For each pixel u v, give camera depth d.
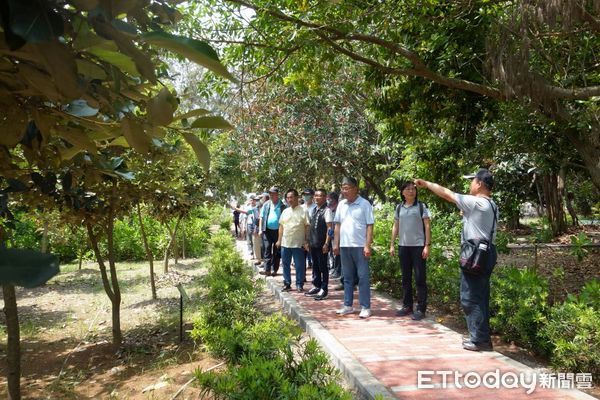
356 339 4.99
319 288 7.65
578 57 5.38
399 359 4.34
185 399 3.99
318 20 5.14
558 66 5.46
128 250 15.20
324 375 2.98
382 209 15.11
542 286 5.02
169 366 5.01
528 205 30.38
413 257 5.88
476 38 5.51
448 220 9.59
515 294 4.99
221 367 4.63
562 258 11.18
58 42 0.73
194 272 12.38
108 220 6.02
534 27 4.78
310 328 5.51
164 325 7.05
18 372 4.05
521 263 10.65
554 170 9.54
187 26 5.11
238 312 5.33
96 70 0.92
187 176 9.19
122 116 1.14
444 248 8.94
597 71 5.86
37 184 2.01
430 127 7.02
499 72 4.70
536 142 7.74
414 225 5.84
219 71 0.82
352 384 3.96
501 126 7.67
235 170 14.84
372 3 5.35
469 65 5.82
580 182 16.88
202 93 5.66
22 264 0.68
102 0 0.76
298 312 6.32
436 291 6.66
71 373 5.22
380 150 13.66
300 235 7.82
